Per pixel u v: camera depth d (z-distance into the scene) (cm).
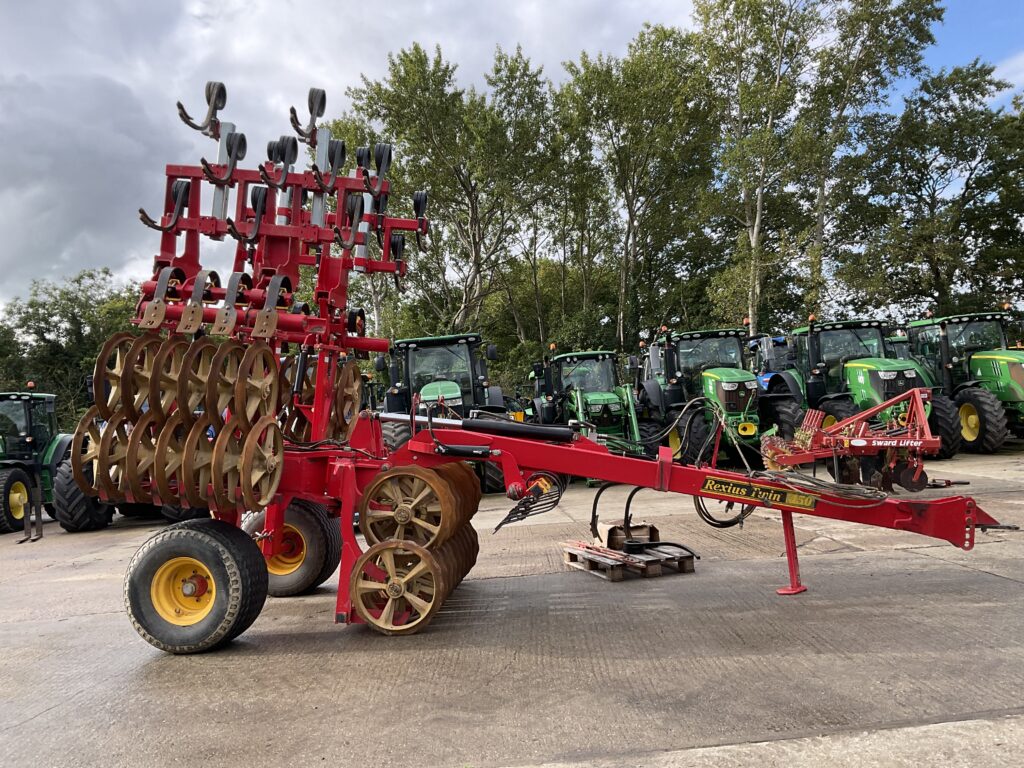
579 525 802
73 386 3766
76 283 4053
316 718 313
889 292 2411
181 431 415
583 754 267
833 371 1273
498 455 457
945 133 2469
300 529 548
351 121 2548
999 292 2686
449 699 327
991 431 1180
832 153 2236
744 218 2502
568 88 2581
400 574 437
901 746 260
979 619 402
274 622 477
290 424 553
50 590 643
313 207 509
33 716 332
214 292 467
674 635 405
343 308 544
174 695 350
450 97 2456
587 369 1352
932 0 2208
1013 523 647
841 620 414
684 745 270
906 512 462
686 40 2542
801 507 463
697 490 457
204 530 413
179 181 479
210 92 466
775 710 297
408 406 1202
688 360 1287
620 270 3161
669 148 2608
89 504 1073
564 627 432
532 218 2953
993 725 272
